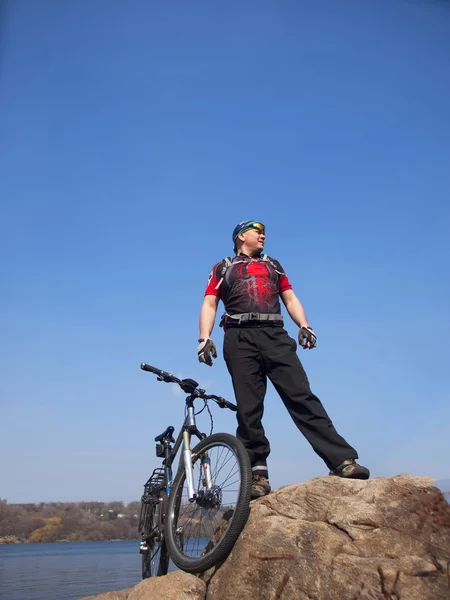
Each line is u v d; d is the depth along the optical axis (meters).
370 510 3.48
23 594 12.79
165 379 4.38
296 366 4.19
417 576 3.09
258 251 4.62
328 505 3.64
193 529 4.01
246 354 4.26
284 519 3.59
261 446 4.15
